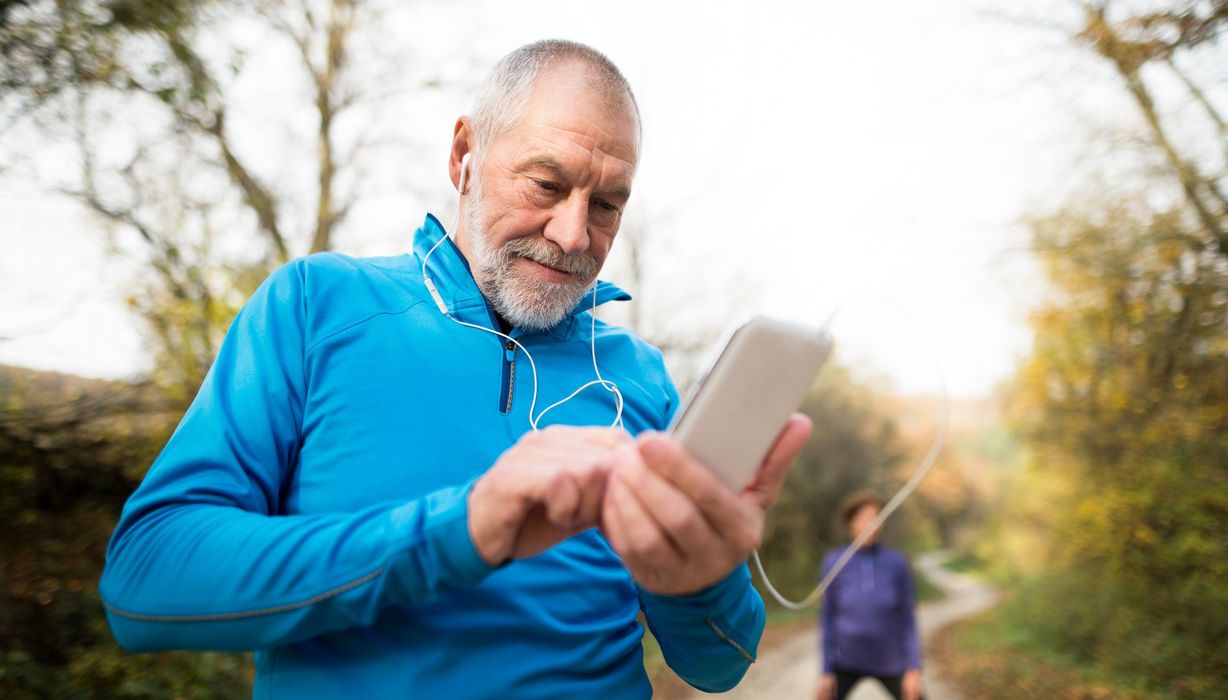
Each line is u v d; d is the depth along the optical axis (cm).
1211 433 848
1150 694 704
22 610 420
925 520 2847
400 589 76
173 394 541
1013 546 1711
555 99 115
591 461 72
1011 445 1362
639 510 67
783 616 1388
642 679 116
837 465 1841
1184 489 828
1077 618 947
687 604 98
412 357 108
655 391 140
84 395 503
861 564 450
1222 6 560
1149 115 652
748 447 73
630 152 119
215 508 85
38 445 482
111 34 448
